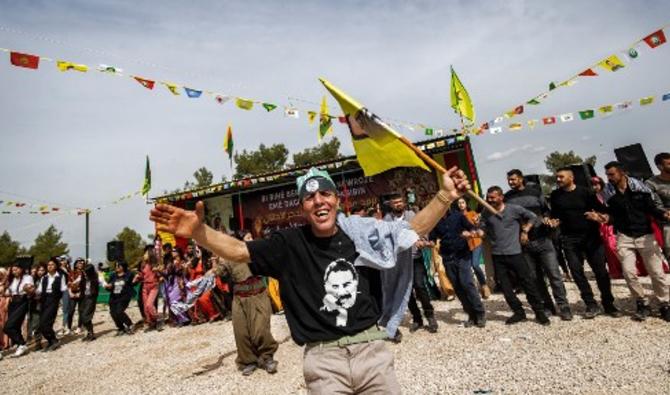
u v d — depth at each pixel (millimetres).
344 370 2006
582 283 5445
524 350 4555
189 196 16875
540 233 5695
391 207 6336
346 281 2068
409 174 13906
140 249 33188
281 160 23922
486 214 5797
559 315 5578
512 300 5664
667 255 5090
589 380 3594
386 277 2287
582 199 5465
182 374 5465
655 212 4973
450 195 2105
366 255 2082
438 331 5773
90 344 8680
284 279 2141
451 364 4441
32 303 9422
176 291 9414
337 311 2051
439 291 8203
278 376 4832
